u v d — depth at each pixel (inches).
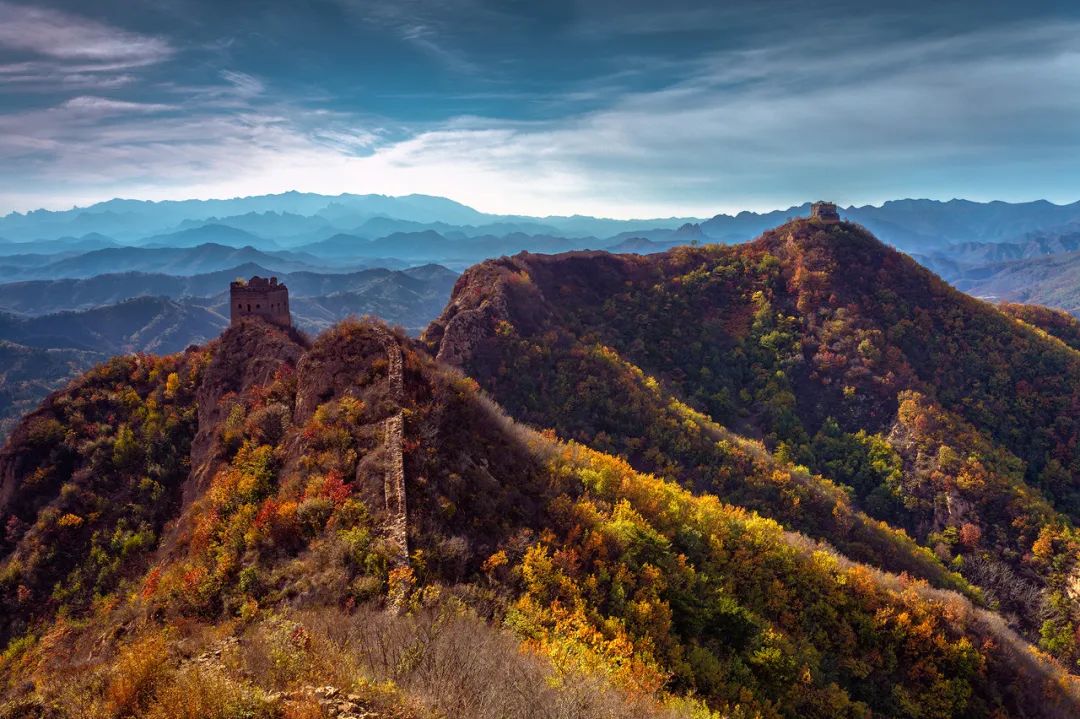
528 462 1624.0
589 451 2226.9
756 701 1125.7
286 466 1396.4
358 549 994.1
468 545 1111.0
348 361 1674.5
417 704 522.6
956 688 1467.8
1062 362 4660.4
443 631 729.6
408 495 1155.3
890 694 1456.7
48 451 2508.6
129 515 2215.8
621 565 1284.4
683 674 1077.1
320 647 603.8
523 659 732.0
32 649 1628.9
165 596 1061.8
